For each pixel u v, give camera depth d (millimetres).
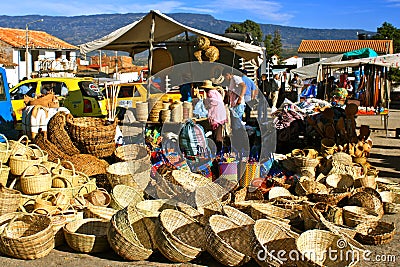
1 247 4559
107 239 4668
